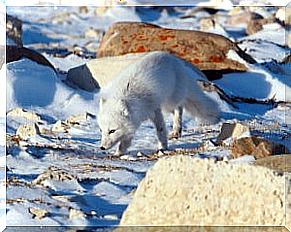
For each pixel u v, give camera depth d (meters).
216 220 15.58
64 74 36.91
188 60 37.97
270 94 35.59
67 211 18.34
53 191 20.05
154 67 26.44
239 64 37.88
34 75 32.31
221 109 31.55
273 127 28.72
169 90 26.77
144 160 24.12
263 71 37.22
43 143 25.88
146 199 16.47
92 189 20.36
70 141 26.48
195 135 27.89
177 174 16.50
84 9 62.25
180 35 38.94
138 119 25.30
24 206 18.50
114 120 24.81
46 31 54.47
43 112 30.27
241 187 15.84
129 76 26.03
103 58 35.00
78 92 32.88
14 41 36.75
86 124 29.17
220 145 25.61
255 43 47.34
